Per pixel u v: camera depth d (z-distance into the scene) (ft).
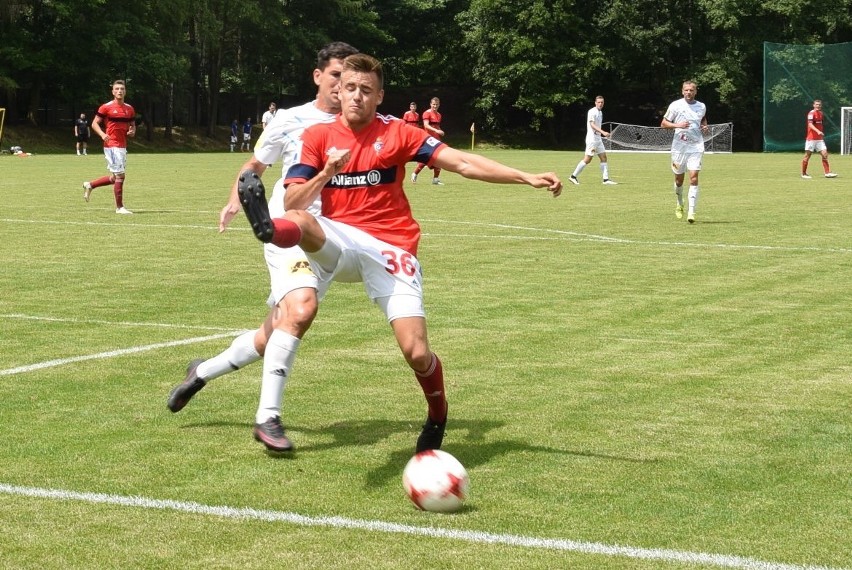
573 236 54.49
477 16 246.06
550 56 240.12
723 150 208.95
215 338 28.94
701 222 62.13
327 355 26.91
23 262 44.32
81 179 103.60
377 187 18.72
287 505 16.02
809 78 195.42
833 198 80.94
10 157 165.78
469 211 69.56
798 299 35.50
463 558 13.91
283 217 17.54
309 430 20.38
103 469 17.74
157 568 13.58
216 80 241.35
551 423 20.80
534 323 31.27
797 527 15.12
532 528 15.06
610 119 254.47
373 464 18.21
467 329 30.37
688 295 36.32
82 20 208.13
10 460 18.19
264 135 21.35
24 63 201.36
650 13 241.35
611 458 18.52
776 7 221.87
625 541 14.55
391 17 266.36
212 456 18.58
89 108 226.99
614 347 28.02
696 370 25.36
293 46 242.37
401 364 25.99
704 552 14.14
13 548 14.23
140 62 215.10
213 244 50.70
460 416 21.34
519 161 154.61
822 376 24.73
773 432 20.12
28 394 22.89
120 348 27.61
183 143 236.63
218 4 229.25
